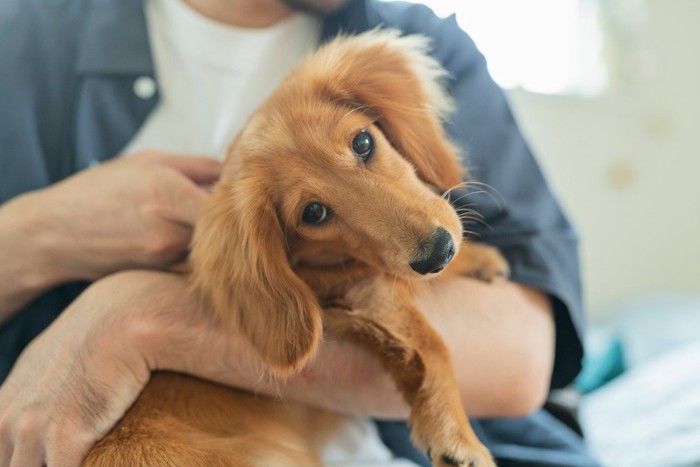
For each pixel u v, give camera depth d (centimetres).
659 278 318
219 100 124
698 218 320
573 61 295
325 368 87
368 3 119
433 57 112
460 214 98
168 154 106
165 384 87
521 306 102
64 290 111
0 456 81
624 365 219
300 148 84
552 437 119
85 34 121
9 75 116
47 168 119
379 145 87
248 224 84
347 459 103
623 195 307
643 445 142
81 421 79
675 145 313
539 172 115
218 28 123
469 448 81
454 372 92
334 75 91
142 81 121
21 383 83
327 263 92
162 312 86
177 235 97
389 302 88
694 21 312
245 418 90
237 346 86
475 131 111
